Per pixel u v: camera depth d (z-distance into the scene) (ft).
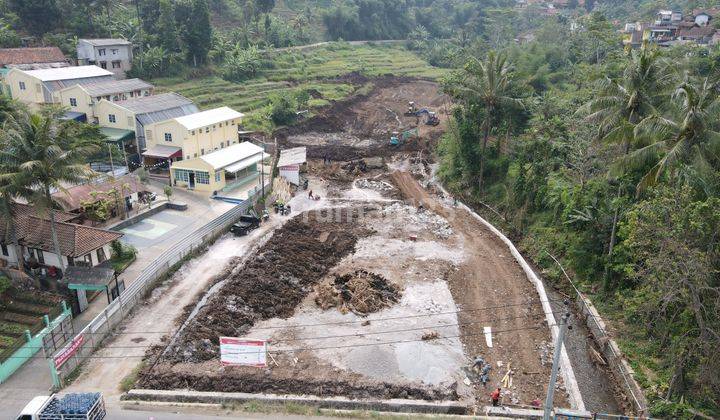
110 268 138.72
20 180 122.42
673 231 98.73
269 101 349.41
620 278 147.95
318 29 572.10
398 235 197.67
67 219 163.63
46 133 123.54
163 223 191.11
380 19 627.46
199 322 133.39
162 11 359.46
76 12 357.20
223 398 108.06
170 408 104.94
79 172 130.41
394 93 445.37
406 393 113.60
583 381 124.16
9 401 104.63
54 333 119.65
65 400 96.94
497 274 171.22
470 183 244.63
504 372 124.16
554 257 176.76
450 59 512.63
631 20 561.43
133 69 336.70
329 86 422.00
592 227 162.20
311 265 169.68
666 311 118.62
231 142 263.29
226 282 153.79
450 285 162.50
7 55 290.97
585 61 346.54
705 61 238.68
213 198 215.92
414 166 278.67
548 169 201.36
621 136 136.36
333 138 322.34
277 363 121.29
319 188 245.24
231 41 424.05
